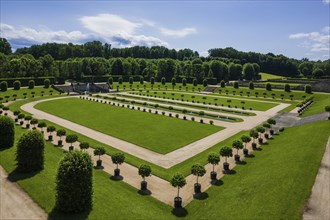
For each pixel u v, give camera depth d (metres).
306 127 50.06
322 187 25.31
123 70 164.62
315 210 21.58
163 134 49.12
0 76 115.69
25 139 26.56
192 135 48.88
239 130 53.19
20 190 23.42
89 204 21.20
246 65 171.75
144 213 21.88
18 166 26.98
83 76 146.50
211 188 27.56
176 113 71.06
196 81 142.38
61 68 142.25
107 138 45.88
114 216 20.61
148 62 181.12
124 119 61.53
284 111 74.75
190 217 22.16
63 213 20.30
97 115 65.62
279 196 23.47
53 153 35.84
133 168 32.72
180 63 180.12
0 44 163.12
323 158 32.47
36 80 118.81
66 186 20.00
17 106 75.00
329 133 42.97
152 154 38.34
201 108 80.06
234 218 21.11
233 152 39.03
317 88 111.56
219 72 160.38
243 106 83.56
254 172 30.80
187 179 29.84
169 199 25.31
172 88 139.12
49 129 43.28
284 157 33.69
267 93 109.62
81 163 20.55
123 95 107.19
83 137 45.69
